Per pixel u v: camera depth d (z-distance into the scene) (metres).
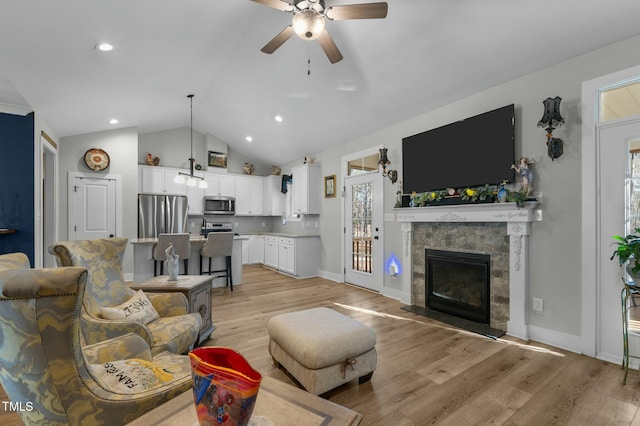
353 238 5.26
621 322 2.41
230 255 4.84
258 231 7.95
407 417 1.81
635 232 2.37
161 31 2.86
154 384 1.25
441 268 3.76
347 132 5.04
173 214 6.14
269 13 3.08
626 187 2.39
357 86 3.89
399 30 2.89
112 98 4.06
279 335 2.19
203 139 7.02
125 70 3.40
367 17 2.20
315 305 4.08
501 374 2.27
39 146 3.79
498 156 3.12
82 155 5.16
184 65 3.74
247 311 3.82
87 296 1.87
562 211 2.71
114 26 2.57
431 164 3.82
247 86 4.58
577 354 2.58
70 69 3.05
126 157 5.57
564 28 2.41
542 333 2.84
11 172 3.54
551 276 2.79
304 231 6.62
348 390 2.08
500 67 2.94
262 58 3.84
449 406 1.91
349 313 3.73
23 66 2.83
